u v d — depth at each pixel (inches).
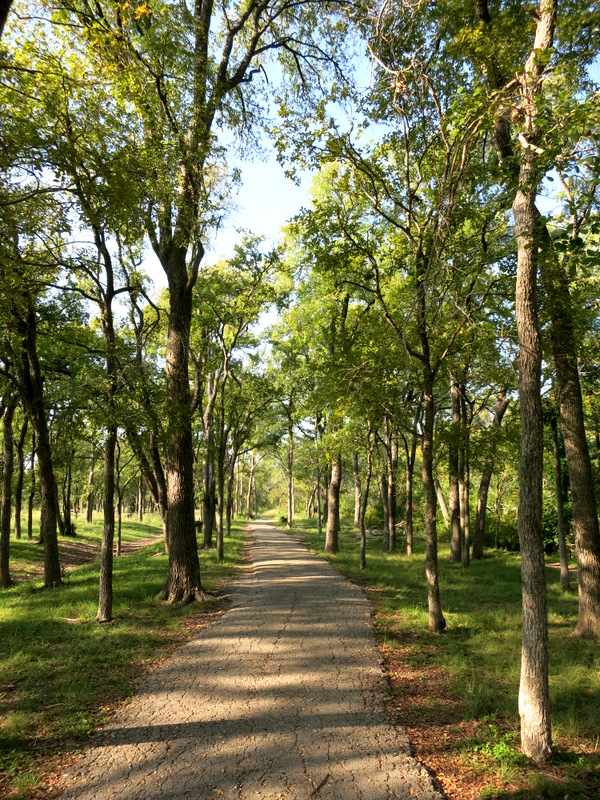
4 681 247.9
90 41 267.4
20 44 252.4
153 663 279.9
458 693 239.0
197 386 699.4
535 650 182.1
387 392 377.1
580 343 364.5
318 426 1047.0
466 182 323.0
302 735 194.4
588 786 160.2
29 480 1002.7
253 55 493.0
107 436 371.2
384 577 584.4
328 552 827.4
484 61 257.8
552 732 197.6
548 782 159.5
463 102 215.0
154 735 193.9
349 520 1801.2
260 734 195.0
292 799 153.0
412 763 174.2
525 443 194.4
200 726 201.6
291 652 297.4
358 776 165.9
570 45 230.2
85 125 275.4
